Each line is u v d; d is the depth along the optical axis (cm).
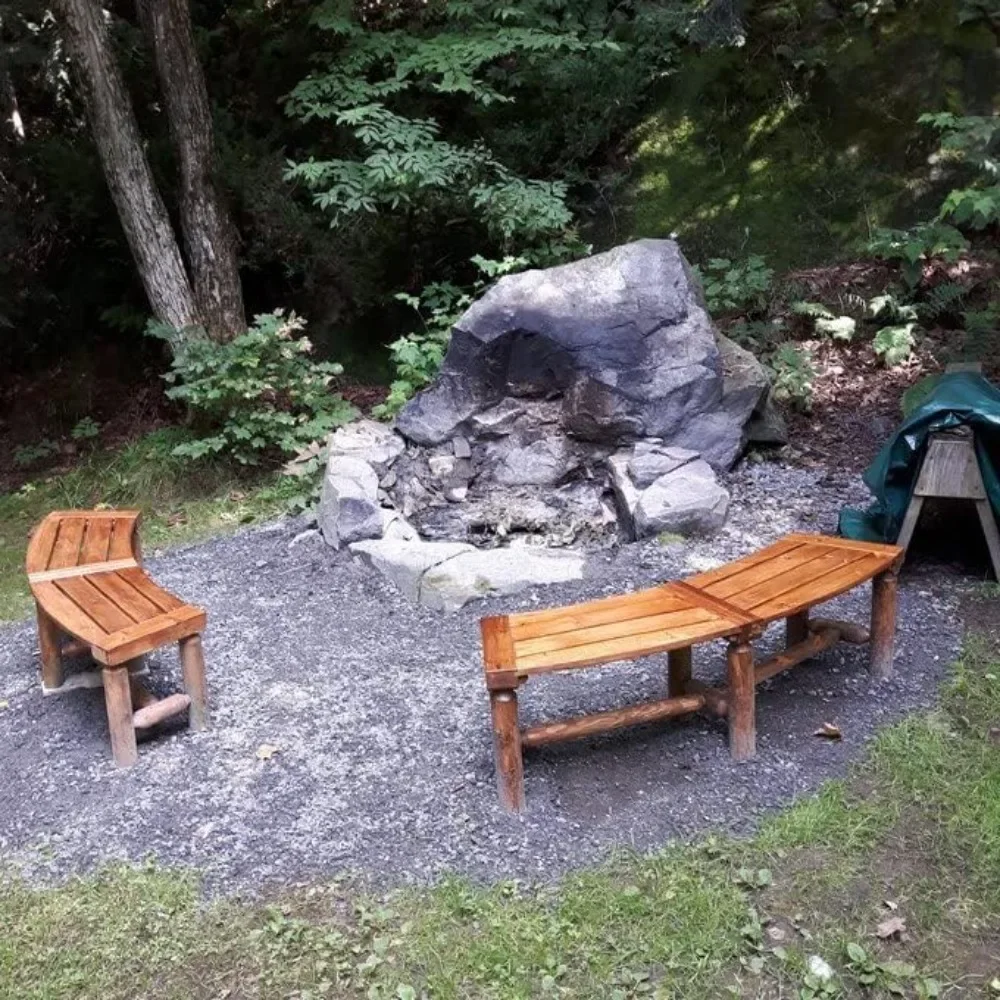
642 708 310
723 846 277
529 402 549
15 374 820
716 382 530
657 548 470
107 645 320
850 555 353
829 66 790
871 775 303
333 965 246
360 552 484
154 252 668
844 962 238
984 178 685
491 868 275
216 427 670
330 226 734
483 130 787
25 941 262
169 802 313
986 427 400
